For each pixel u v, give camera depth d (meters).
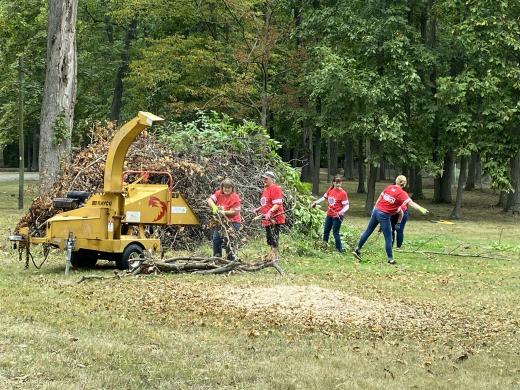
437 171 31.62
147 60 33.22
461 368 7.25
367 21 31.12
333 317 9.28
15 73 34.88
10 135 38.38
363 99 30.77
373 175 32.06
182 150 17.92
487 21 30.30
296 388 6.32
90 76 37.88
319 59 32.72
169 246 16.56
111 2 36.66
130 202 13.32
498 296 11.90
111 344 7.44
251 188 18.25
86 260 13.73
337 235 18.06
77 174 16.25
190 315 9.07
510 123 30.59
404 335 8.57
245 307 9.62
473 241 22.38
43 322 8.38
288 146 46.03
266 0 31.16
